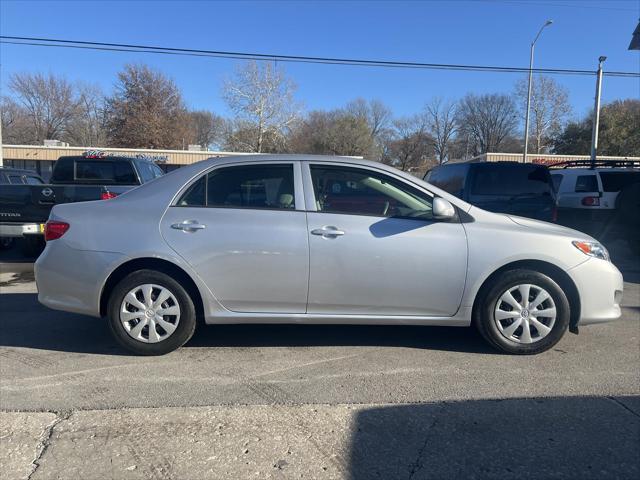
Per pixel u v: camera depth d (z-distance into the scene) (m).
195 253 4.18
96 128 65.75
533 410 3.40
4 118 62.84
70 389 3.70
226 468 2.74
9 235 8.01
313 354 4.44
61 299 4.34
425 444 2.99
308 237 4.19
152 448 2.92
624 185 11.09
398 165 78.44
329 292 4.24
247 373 4.01
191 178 4.37
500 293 4.31
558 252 4.28
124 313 4.27
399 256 4.21
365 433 3.11
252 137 58.12
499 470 2.74
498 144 79.81
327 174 4.38
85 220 4.30
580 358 4.36
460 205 4.39
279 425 3.19
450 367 4.15
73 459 2.81
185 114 60.88
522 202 7.60
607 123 54.97
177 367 4.13
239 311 4.29
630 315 5.78
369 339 4.84
